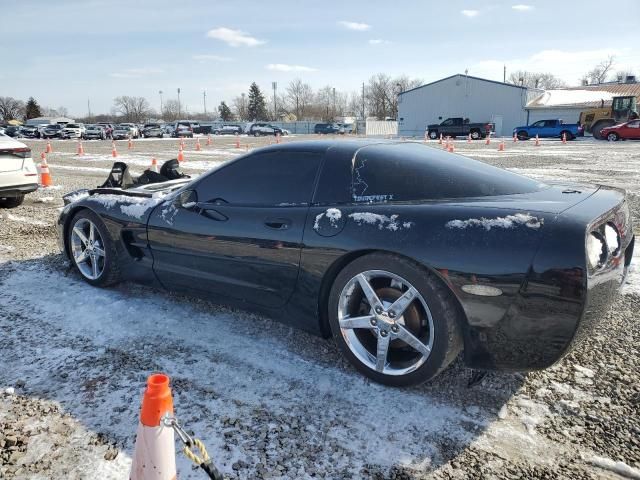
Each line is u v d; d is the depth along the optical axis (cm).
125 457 225
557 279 225
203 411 258
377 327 274
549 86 10756
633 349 316
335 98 11550
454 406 262
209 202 351
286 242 300
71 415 255
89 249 429
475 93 4588
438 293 251
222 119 11075
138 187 454
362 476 214
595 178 1171
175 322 363
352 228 277
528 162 1608
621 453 225
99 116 12975
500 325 239
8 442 235
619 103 3388
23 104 11544
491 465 220
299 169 319
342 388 278
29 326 356
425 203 273
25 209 791
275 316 326
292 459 224
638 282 434
